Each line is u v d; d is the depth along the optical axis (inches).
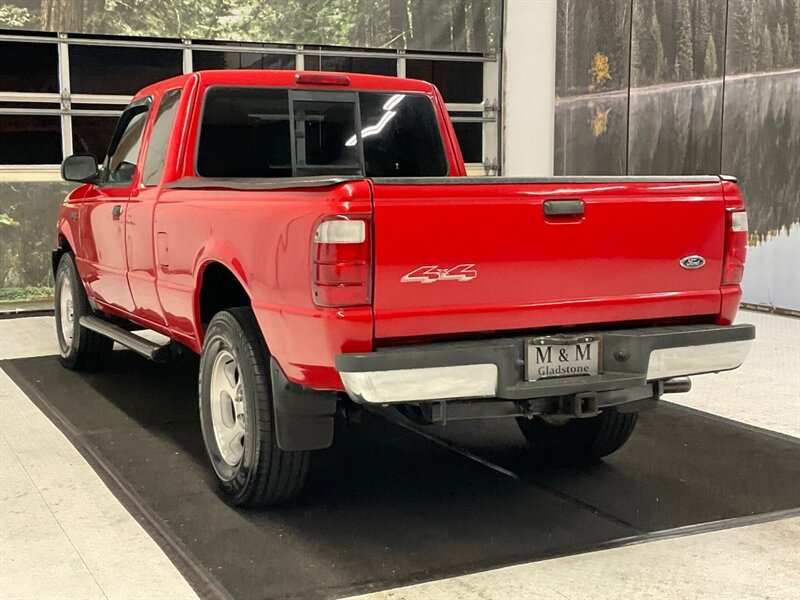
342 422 182.5
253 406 124.1
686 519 129.6
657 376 122.0
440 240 110.4
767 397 204.7
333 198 106.7
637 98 361.4
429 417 116.2
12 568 111.9
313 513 131.4
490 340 115.3
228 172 164.6
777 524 127.8
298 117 170.6
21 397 200.1
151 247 161.2
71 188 336.8
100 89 343.6
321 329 108.5
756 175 311.6
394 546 119.1
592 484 145.4
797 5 287.9
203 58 357.1
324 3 367.6
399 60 389.1
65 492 139.3
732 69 315.9
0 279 331.0
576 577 109.7
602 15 377.7
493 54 404.5
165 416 184.4
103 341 220.8
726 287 131.2
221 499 136.7
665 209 124.5
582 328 123.3
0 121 329.1
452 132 187.9
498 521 128.5
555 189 117.1
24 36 324.8
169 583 107.7
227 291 148.6
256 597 103.6
